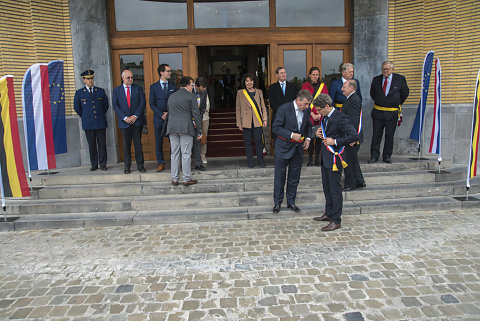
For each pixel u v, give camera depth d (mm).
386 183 5789
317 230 4531
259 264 3656
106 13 6945
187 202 5238
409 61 6988
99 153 6336
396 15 7000
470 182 5820
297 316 2773
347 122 4254
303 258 3760
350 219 4895
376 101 6156
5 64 6316
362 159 6703
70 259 3908
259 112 6137
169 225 4898
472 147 5203
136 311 2906
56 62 5633
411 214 5043
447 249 3881
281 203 5109
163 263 3744
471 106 6668
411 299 2959
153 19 7105
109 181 5898
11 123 4805
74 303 3049
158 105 6012
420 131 6340
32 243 4391
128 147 5934
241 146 8289
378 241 4137
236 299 3035
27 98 6160
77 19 6711
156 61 7160
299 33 7219
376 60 7117
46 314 2902
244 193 5496
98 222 4922
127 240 4402
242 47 11078
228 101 11320
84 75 6133
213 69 11172
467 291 3061
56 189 5531
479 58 6523
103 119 6258
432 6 6699
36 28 6445
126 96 5863
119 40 7066
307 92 4562
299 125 4777
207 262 3738
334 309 2852
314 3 7227
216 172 5965
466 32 6566
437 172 5980
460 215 4949
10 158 4836
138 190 5555
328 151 4406
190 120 5406
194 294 3135
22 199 5508
